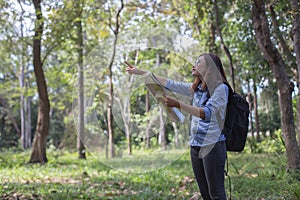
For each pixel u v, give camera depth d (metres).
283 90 7.63
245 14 11.17
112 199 6.07
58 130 29.03
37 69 12.98
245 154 12.52
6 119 30.56
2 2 11.99
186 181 7.68
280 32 9.67
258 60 11.36
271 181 6.59
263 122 18.33
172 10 12.43
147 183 7.68
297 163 7.41
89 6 13.44
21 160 14.23
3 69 20.52
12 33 12.60
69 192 6.73
